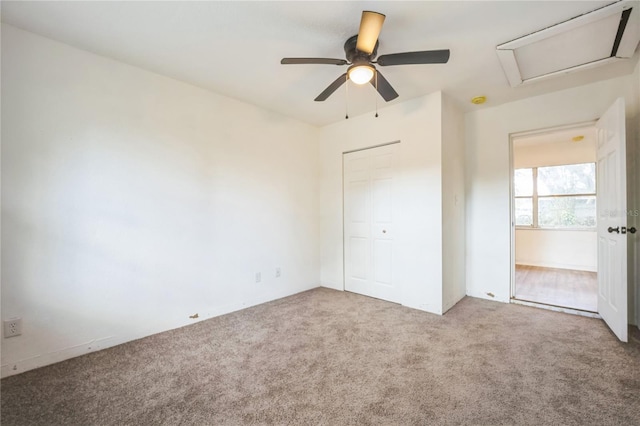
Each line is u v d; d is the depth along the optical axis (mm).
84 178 2193
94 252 2236
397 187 3352
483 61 2371
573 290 3707
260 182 3375
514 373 1873
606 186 2580
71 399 1664
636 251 2607
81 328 2174
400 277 3324
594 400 1602
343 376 1870
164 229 2604
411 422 1459
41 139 2020
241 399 1655
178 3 1712
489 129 3412
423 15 1816
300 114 3609
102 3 1707
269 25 1925
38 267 2008
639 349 2158
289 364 2023
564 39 2051
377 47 1995
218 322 2793
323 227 4102
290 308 3178
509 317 2848
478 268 3504
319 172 4133
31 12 1779
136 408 1586
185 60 2361
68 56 2131
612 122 2400
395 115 3301
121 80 2371
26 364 1957
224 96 3039
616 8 1729
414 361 2039
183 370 1959
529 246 5527
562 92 2945
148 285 2508
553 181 5359
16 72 1933
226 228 3053
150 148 2525
